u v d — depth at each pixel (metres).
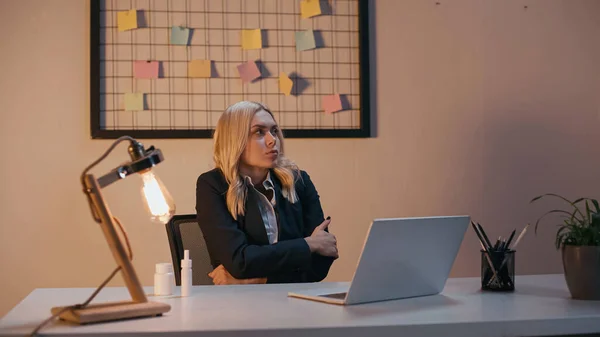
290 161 2.26
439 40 3.09
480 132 3.12
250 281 1.97
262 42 2.96
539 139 3.15
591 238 1.44
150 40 2.88
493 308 1.35
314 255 2.07
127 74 2.87
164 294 1.54
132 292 1.32
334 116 3.01
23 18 2.83
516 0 3.15
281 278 2.05
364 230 3.02
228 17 2.93
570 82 3.18
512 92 3.14
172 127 2.89
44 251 2.84
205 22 2.92
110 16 2.87
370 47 3.04
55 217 2.85
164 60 2.89
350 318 1.24
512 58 3.14
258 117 2.12
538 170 3.15
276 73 2.96
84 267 2.87
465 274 3.11
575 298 1.47
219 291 1.61
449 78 3.09
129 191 2.88
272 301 1.45
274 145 2.11
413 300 1.46
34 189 2.84
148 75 2.87
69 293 1.62
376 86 3.04
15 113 2.83
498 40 3.13
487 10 3.12
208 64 2.90
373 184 3.03
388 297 1.46
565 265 1.48
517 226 3.13
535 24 3.16
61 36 2.85
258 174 2.18
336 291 1.56
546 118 3.16
